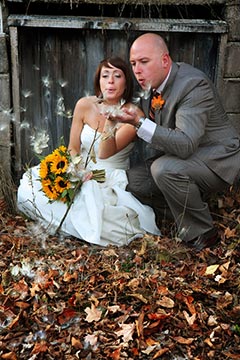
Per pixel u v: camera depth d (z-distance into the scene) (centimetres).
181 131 320
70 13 407
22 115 410
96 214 339
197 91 323
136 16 401
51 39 394
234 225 371
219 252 337
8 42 390
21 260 321
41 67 401
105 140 350
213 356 250
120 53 397
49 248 337
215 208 389
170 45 395
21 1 385
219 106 343
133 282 293
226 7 384
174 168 328
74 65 402
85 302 280
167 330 263
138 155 420
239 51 391
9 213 383
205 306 281
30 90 406
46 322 267
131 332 258
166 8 402
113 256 328
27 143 416
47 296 285
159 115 338
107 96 355
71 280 300
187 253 332
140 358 248
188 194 331
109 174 365
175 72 329
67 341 257
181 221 343
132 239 349
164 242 343
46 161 347
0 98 400
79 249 337
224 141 342
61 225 351
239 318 271
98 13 409
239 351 253
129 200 356
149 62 323
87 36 394
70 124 416
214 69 399
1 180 393
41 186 365
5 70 393
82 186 348
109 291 288
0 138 408
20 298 282
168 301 277
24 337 259
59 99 386
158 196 366
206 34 392
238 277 305
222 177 338
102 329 263
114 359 246
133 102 367
